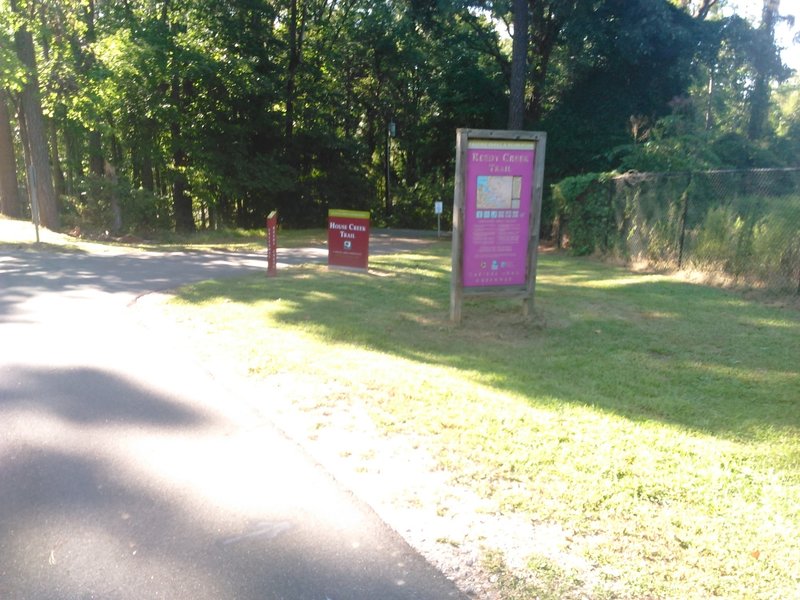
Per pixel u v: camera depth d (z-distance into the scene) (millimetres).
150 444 4602
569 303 10086
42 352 6855
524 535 3441
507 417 5074
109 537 3432
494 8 25797
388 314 9141
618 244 15891
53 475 4105
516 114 23859
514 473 4125
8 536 3426
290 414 5160
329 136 34250
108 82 24047
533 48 29562
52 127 33562
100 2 26766
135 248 18406
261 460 4379
